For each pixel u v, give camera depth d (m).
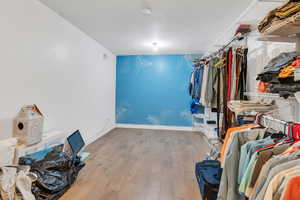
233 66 1.92
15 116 1.80
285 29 1.12
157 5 2.08
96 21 2.60
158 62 4.75
